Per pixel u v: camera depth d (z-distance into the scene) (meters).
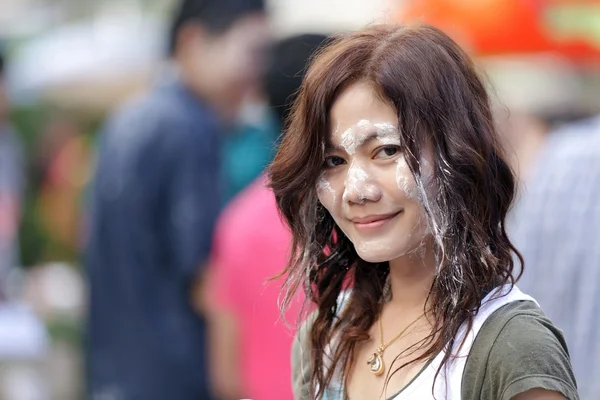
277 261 7.19
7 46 22.33
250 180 9.86
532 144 10.17
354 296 4.83
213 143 9.54
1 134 16.41
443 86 4.33
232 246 7.54
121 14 23.20
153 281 9.41
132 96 19.14
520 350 4.05
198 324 9.46
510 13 10.34
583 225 6.99
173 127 9.38
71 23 23.97
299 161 4.55
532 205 7.24
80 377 13.88
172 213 9.31
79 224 16.91
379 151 4.39
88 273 9.67
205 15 9.70
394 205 4.37
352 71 4.40
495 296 4.27
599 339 6.86
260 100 9.90
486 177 4.34
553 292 7.04
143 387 9.37
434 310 4.39
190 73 9.73
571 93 10.40
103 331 9.58
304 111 4.52
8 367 12.25
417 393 4.26
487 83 6.50
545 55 10.37
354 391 4.66
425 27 4.52
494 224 4.39
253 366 7.29
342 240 4.84
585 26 10.44
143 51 19.38
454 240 4.29
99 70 19.09
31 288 14.96
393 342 4.59
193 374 9.44
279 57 8.09
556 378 3.98
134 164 9.34
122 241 9.41
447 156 4.30
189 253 9.23
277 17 16.05
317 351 4.82
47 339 13.33
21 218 17.11
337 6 15.84
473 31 10.37
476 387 4.13
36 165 19.45
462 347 4.20
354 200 4.40
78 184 18.31
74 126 20.45
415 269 4.57
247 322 7.47
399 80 4.29
